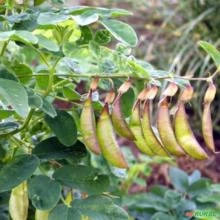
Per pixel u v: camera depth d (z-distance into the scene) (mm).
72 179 342
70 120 353
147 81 326
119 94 323
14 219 340
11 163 338
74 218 327
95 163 423
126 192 614
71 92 369
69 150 359
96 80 328
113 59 335
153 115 916
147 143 322
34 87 392
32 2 369
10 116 372
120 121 319
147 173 684
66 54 343
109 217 334
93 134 319
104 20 328
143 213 554
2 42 343
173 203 521
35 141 406
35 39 294
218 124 1040
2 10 369
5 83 300
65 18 317
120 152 318
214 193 560
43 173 378
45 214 340
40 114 362
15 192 340
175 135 317
